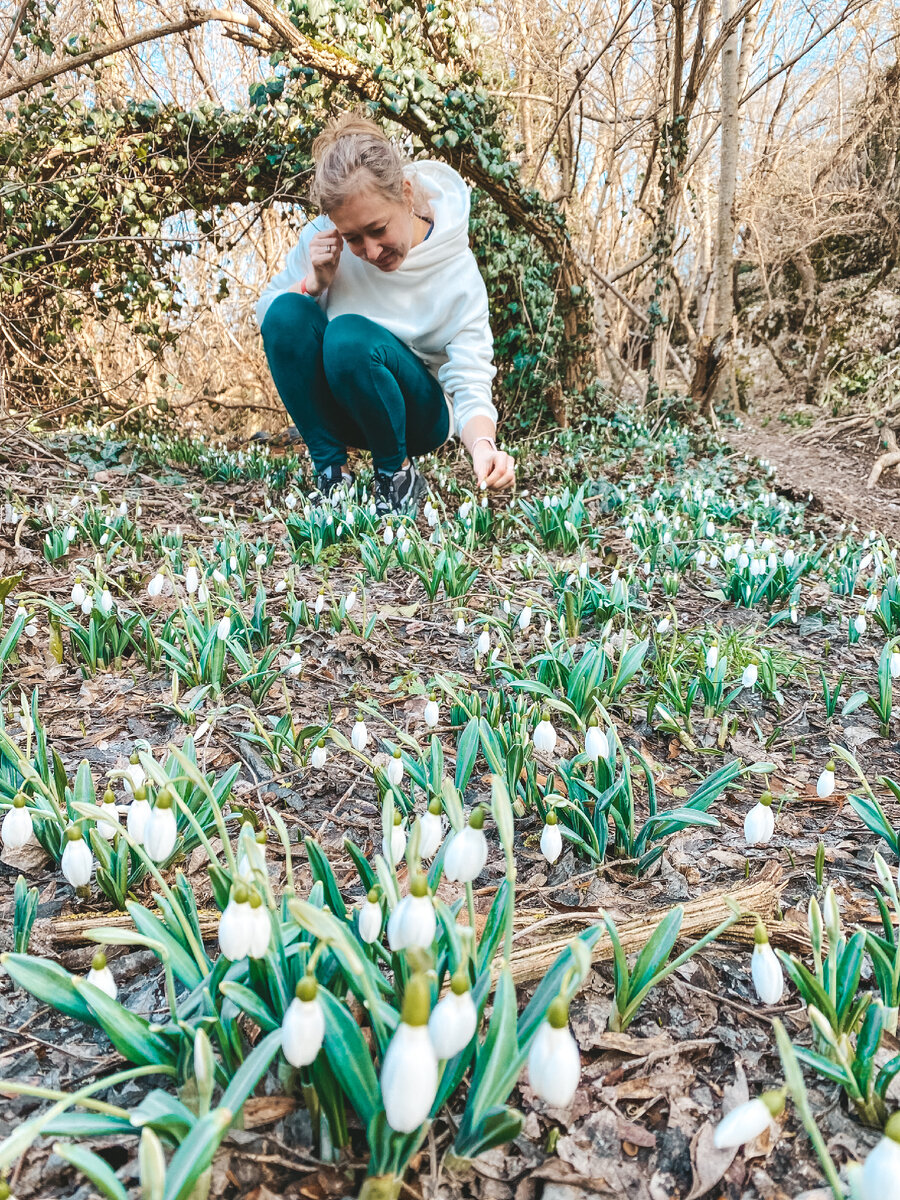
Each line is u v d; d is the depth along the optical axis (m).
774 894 1.47
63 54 6.18
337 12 5.75
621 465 6.83
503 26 9.49
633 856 1.65
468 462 6.33
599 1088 1.14
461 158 6.56
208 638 2.30
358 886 1.55
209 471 5.37
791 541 5.03
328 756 2.09
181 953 1.10
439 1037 0.80
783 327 16.61
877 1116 1.07
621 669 2.23
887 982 1.18
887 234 14.05
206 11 5.42
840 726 2.46
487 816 1.85
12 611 2.80
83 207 6.33
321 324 4.14
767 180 14.70
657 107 9.42
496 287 7.25
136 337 8.61
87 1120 0.85
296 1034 0.82
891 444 10.84
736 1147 1.06
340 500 4.16
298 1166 0.98
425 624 3.04
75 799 1.54
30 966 1.01
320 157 3.39
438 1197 0.97
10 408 6.80
